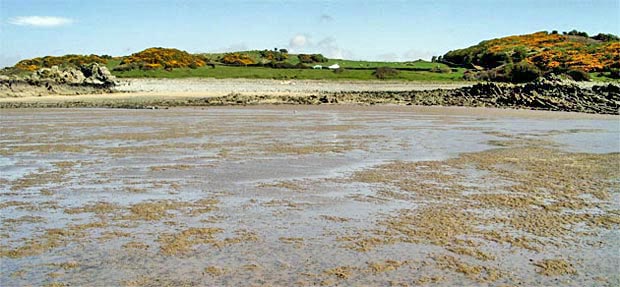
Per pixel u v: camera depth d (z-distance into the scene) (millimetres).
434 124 27500
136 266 7484
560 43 101625
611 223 9594
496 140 20953
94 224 9352
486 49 103875
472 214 10070
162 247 8211
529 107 40438
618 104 39656
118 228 9133
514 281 7086
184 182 12734
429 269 7434
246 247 8227
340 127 25531
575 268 7531
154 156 16516
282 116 31828
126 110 36562
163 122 27625
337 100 45594
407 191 11891
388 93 53188
